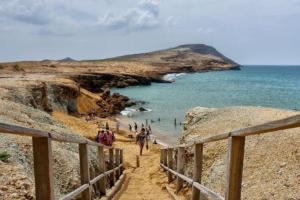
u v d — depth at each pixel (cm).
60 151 991
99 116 4459
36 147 443
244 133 420
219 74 17288
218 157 1086
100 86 8419
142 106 5825
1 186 648
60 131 1302
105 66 13125
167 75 15075
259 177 820
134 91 8400
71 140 582
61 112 3169
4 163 744
